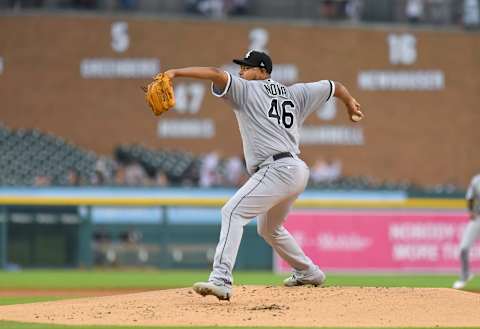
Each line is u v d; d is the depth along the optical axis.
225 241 25.33
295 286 29.05
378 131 80.50
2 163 73.31
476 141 81.81
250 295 26.98
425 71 81.75
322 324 22.17
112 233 65.00
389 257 65.38
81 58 77.75
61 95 77.25
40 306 27.33
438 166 81.19
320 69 80.81
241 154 78.38
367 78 81.06
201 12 81.62
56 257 64.38
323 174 77.88
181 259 65.69
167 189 67.44
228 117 78.62
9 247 63.81
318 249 64.62
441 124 81.50
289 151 26.11
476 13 83.06
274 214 27.30
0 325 22.45
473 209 46.72
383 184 77.81
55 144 75.38
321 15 82.75
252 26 80.25
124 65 78.19
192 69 25.11
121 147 76.25
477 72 82.31
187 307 25.11
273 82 26.53
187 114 78.19
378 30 81.44
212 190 68.12
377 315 23.66
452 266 65.94
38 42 77.25
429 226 65.88
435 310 24.34
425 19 83.19
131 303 26.47
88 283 49.25
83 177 74.12
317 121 79.12
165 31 79.00
